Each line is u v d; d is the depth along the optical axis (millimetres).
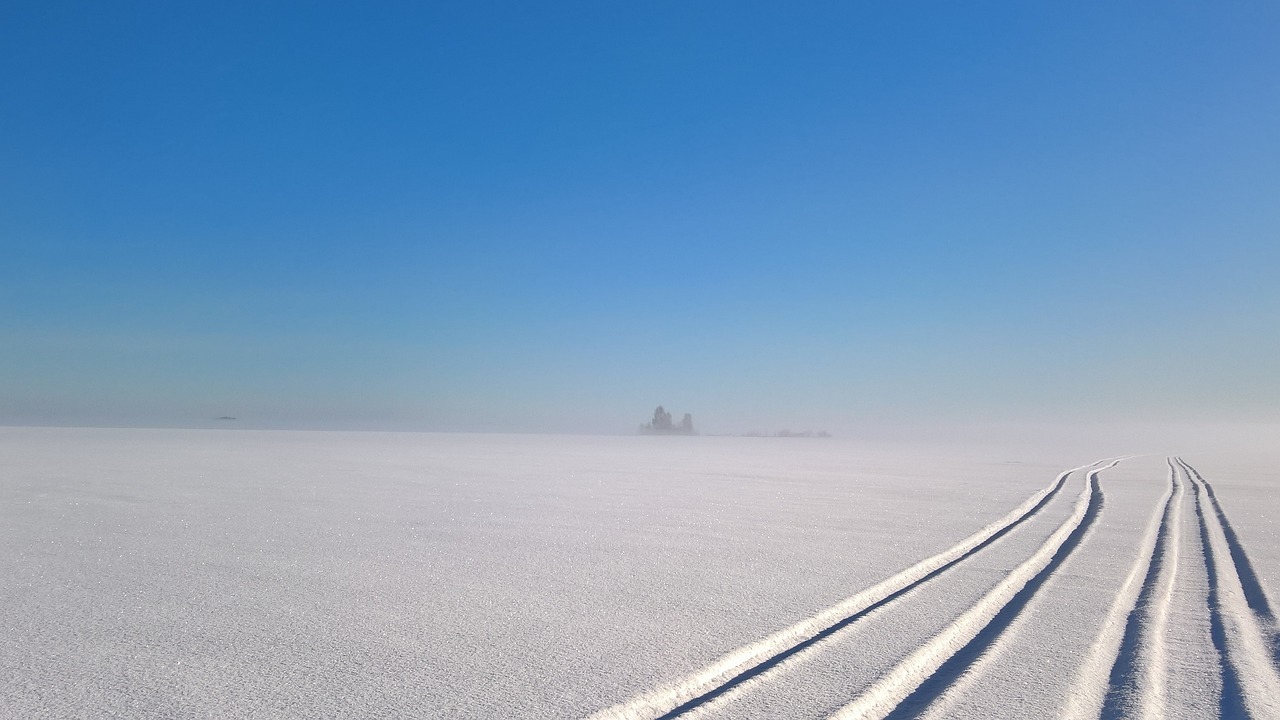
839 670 4949
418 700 4414
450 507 13945
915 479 22516
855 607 6777
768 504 15148
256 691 4539
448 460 28922
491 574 8109
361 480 19328
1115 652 5504
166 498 14609
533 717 4164
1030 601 7000
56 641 5520
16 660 5074
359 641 5613
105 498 14477
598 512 13539
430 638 5707
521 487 18219
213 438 48750
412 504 14305
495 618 6309
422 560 8852
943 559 9172
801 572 8328
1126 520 13164
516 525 11805
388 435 69562
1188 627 6152
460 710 4262
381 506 13922
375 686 4648
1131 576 8219
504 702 4391
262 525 11367
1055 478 23688
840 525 12164
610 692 4566
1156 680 4824
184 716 4137
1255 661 5219
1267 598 7316
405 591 7270
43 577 7664
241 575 7887
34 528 10812
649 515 13195
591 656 5281
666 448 49969
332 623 6102
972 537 10938
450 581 7738
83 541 9781
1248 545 10531
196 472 20922
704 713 4195
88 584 7375
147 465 23219
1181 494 18453
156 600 6781
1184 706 4402
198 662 5082
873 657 5234
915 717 4195
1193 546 10430
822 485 19953
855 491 18250
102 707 4254
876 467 29047
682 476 22719
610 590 7391
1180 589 7609
